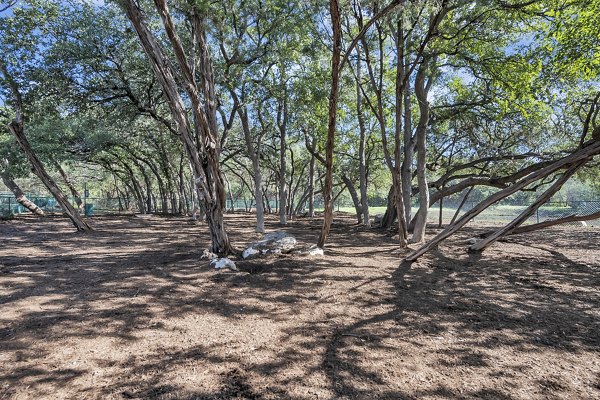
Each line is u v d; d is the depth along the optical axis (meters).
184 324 3.64
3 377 2.57
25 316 3.80
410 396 2.35
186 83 6.03
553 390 2.43
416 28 8.16
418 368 2.74
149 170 34.22
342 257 7.37
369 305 4.31
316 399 2.30
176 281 5.30
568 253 8.34
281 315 3.94
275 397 2.33
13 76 11.52
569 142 11.77
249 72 12.12
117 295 4.59
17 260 7.09
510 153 11.43
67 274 5.80
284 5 9.70
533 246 9.55
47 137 16.67
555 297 4.72
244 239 10.73
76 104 12.77
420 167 9.59
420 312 4.07
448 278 5.76
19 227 14.02
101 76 12.38
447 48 8.13
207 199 6.82
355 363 2.81
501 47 9.80
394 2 5.57
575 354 3.01
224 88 12.43
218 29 7.13
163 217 23.44
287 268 6.13
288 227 15.80
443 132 13.78
